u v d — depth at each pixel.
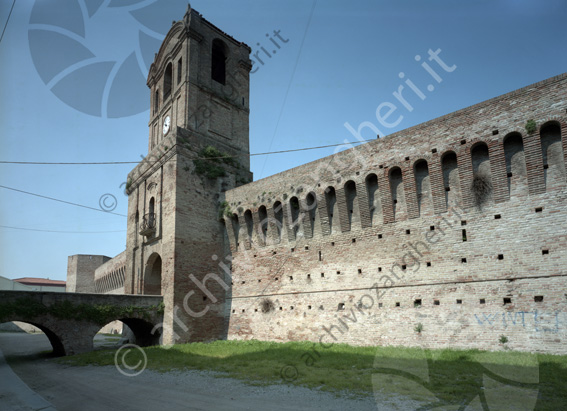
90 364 24.67
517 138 23.61
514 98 23.48
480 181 24.30
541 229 21.84
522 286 21.88
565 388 14.15
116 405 14.34
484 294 23.06
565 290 20.48
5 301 27.17
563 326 20.17
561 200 21.52
